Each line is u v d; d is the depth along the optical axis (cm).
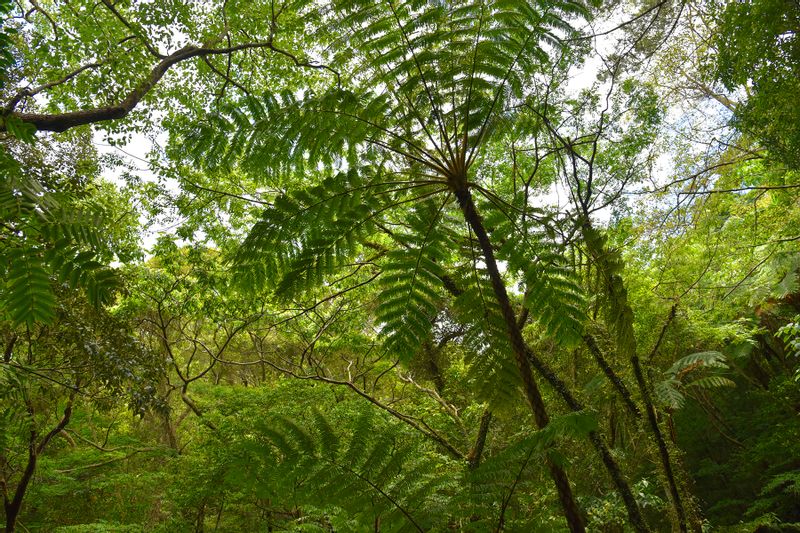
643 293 750
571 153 525
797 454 1059
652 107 627
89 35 718
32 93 584
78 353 552
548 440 173
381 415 684
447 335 840
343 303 905
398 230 570
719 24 504
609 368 511
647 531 459
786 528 1079
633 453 861
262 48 861
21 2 641
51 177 483
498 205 293
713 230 766
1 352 603
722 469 1283
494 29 284
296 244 285
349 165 317
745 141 682
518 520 199
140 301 912
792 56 432
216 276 837
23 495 721
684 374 777
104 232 144
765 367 1367
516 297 710
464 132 264
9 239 131
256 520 780
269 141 293
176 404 1259
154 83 688
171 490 754
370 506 201
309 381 814
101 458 902
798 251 805
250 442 208
